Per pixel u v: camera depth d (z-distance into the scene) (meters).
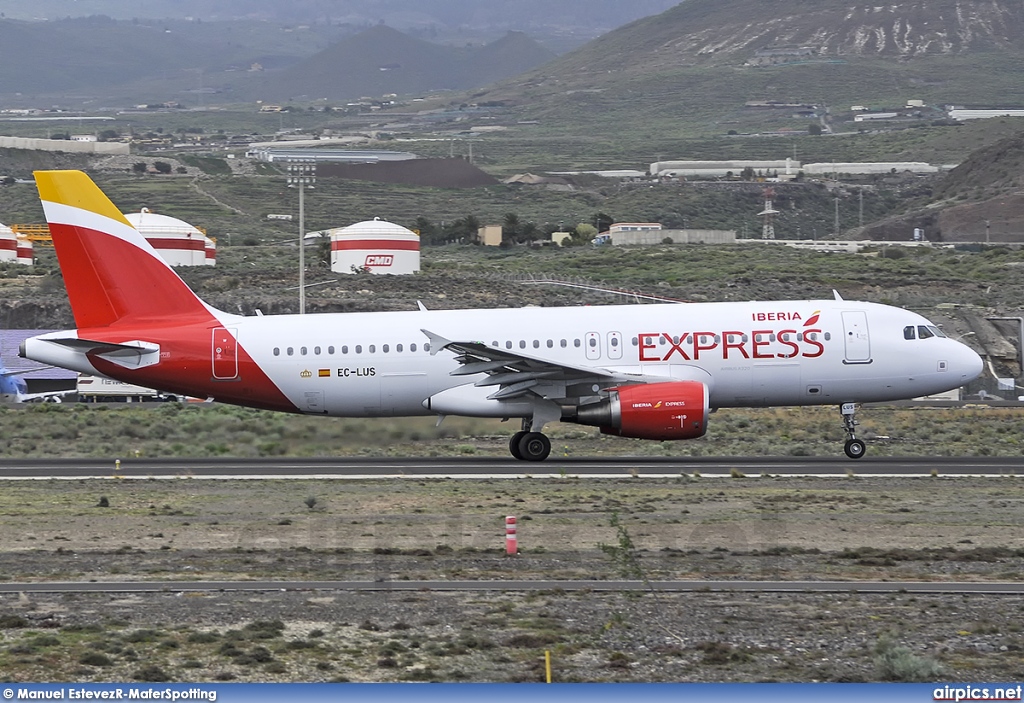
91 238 171.88
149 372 172.12
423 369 172.25
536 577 94.44
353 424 188.12
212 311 175.75
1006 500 129.75
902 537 109.06
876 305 175.38
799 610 84.56
